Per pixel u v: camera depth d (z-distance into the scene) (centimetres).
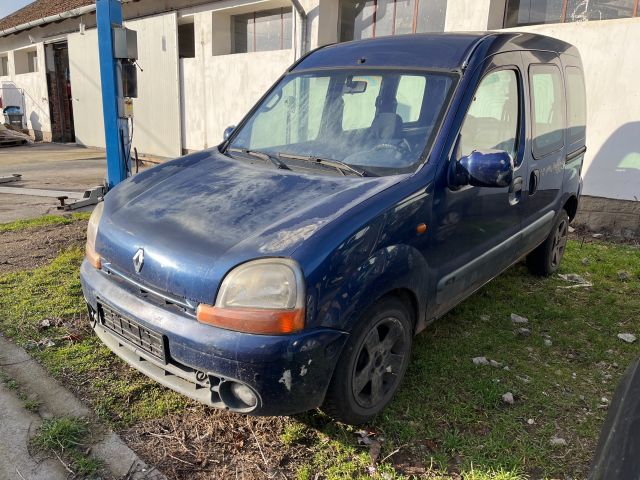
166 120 1288
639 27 620
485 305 444
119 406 286
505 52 349
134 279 255
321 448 262
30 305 401
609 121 662
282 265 221
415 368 337
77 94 1650
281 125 359
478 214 323
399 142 303
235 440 265
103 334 287
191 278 229
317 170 303
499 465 252
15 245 554
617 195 671
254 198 269
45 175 1090
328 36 955
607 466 172
